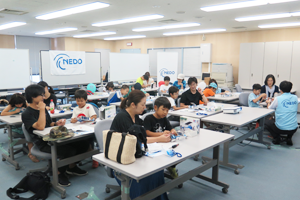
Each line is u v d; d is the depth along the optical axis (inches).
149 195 76.2
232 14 233.3
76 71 309.3
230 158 142.3
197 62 400.8
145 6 204.8
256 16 241.4
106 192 102.7
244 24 289.3
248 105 206.4
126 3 194.7
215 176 106.1
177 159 73.2
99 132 98.0
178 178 86.2
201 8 208.5
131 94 84.5
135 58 364.5
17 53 256.7
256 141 167.9
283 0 179.2
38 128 105.7
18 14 240.8
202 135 100.4
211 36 379.2
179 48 420.5
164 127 103.2
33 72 482.0
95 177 117.3
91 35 429.4
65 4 199.3
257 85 191.0
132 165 68.6
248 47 321.1
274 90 213.3
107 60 522.6
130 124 84.2
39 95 105.7
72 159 105.7
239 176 118.5
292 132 160.4
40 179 101.8
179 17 251.4
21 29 359.9
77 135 98.6
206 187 107.4
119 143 69.7
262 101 194.4
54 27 335.0
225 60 369.1
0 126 146.4
